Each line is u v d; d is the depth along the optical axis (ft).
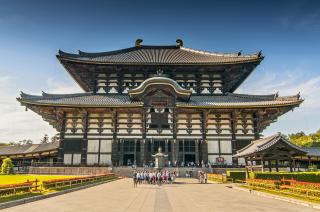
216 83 200.95
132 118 180.55
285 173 96.37
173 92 181.16
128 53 232.73
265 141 111.34
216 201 66.44
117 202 62.64
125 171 161.79
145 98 180.75
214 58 208.74
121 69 196.75
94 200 65.77
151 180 119.34
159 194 80.79
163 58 214.28
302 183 72.38
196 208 55.47
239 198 72.64
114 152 173.68
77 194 78.23
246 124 179.93
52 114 183.01
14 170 173.17
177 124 179.73
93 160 173.58
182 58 213.66
